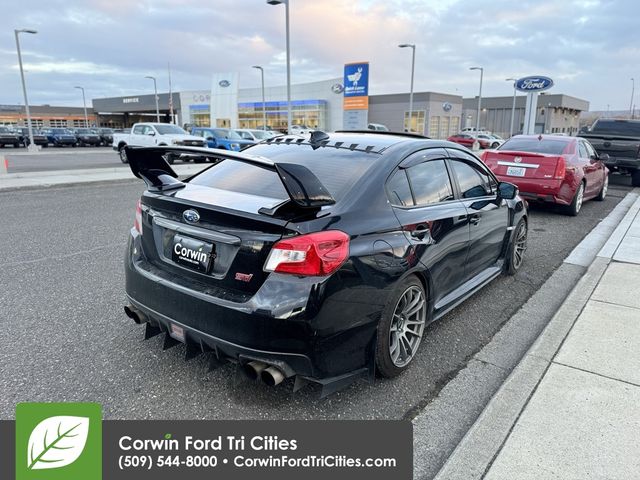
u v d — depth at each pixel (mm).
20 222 7574
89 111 99562
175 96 76812
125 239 6516
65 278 4871
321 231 2508
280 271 2449
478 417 2688
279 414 2738
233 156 2637
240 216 2539
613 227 7918
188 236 2807
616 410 2709
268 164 2471
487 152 9055
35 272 5039
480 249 4180
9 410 2697
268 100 61688
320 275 2463
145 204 3137
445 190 3678
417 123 59875
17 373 3068
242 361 2523
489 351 3559
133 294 3105
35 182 12680
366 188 2920
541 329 3947
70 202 9734
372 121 64250
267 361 2471
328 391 2627
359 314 2672
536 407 2732
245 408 2781
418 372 3236
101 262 5438
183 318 2730
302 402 2854
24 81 29938
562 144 9016
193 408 2766
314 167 3168
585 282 4840
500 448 2404
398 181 3172
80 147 42094
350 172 3055
